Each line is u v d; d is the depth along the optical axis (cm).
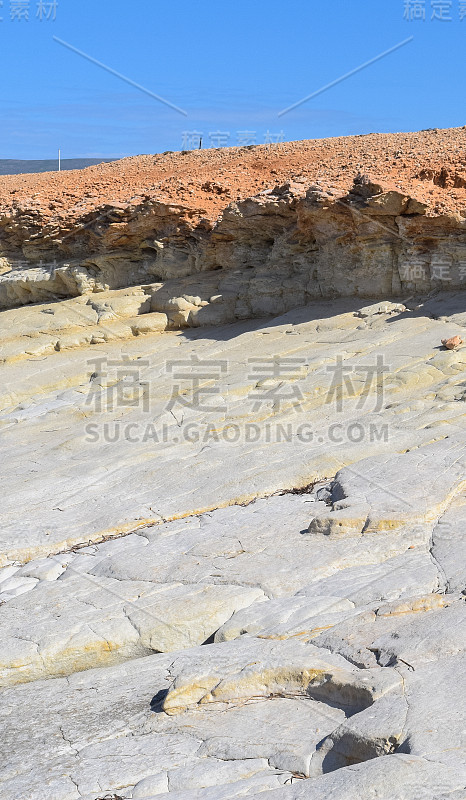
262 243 2008
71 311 2086
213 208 2120
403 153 1992
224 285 1978
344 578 729
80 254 2394
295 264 1897
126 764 541
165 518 1000
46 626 755
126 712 614
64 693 673
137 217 2170
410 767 409
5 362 1930
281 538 846
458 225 1579
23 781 540
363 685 521
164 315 2000
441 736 441
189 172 2602
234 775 500
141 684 650
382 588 682
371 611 638
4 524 1041
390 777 404
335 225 1752
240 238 2011
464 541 746
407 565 724
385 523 796
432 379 1271
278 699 574
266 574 769
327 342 1575
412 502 823
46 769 552
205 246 2059
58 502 1102
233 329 1861
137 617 744
